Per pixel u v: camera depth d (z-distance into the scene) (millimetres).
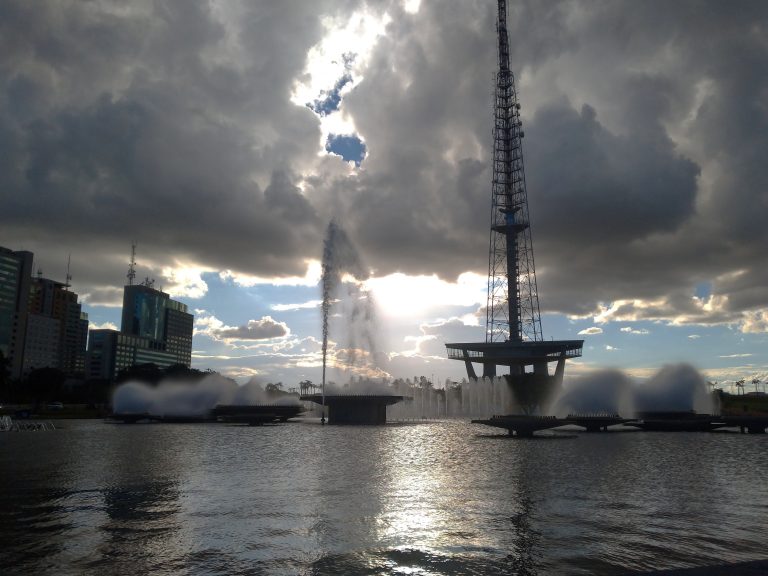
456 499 29125
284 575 17500
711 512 26172
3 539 21375
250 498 29188
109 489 31953
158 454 51781
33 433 84562
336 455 51562
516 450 58375
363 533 22172
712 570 17000
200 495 30016
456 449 59250
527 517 24953
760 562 17859
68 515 25203
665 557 19188
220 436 78562
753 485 34531
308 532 22312
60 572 17766
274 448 58625
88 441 68062
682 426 101875
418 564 18516
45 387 190875
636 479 36781
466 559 19000
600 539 21375
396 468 41938
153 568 18125
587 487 33312
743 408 159000
